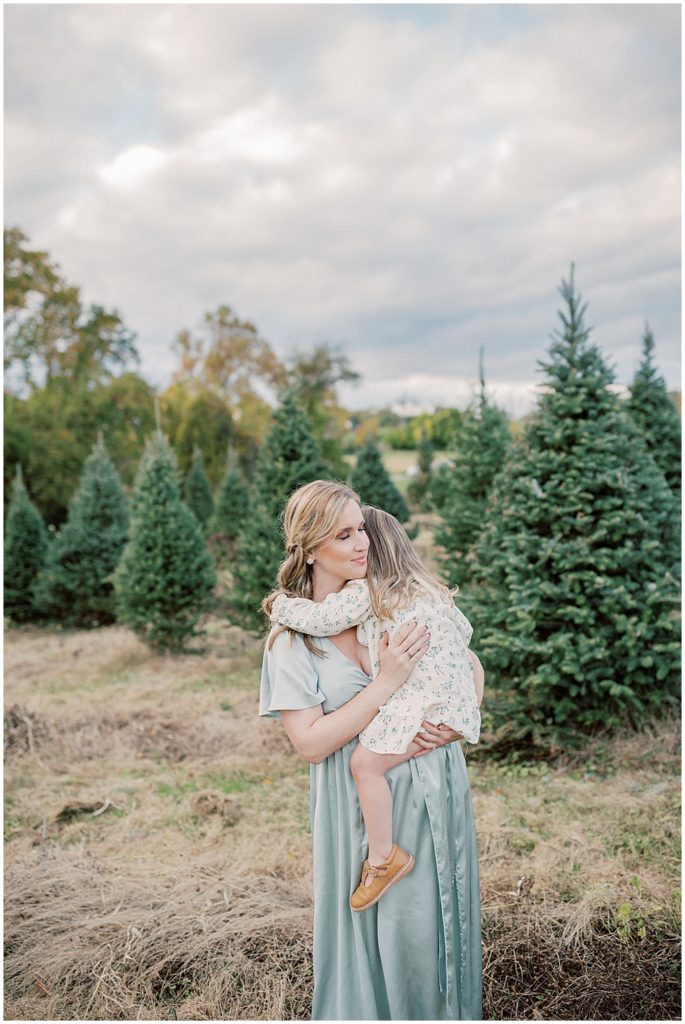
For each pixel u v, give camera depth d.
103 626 9.98
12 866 3.38
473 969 1.96
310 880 3.22
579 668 4.18
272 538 7.34
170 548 7.95
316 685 1.83
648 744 4.29
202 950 2.70
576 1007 2.31
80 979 2.58
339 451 27.20
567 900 2.93
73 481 19.42
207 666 7.39
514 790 4.00
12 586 10.44
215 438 25.70
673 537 4.52
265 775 4.54
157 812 4.02
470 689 1.87
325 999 1.93
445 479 12.43
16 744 5.02
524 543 4.41
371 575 1.87
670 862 3.14
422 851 1.82
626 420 4.78
